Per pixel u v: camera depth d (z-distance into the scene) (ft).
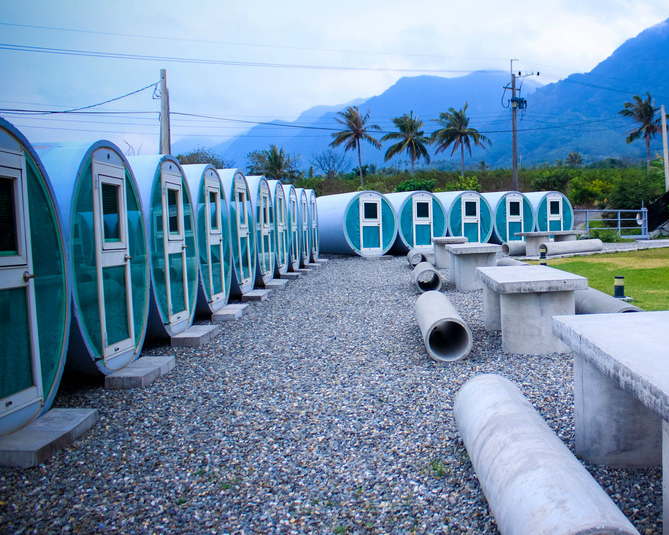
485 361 20.81
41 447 12.99
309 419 15.44
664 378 8.50
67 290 16.15
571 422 14.29
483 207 74.23
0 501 11.24
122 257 19.88
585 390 12.04
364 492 11.21
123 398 17.71
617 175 147.33
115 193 19.66
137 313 21.13
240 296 37.01
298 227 55.42
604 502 8.20
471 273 39.17
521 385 17.57
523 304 21.59
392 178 167.02
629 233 98.78
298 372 20.17
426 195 70.95
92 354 17.80
